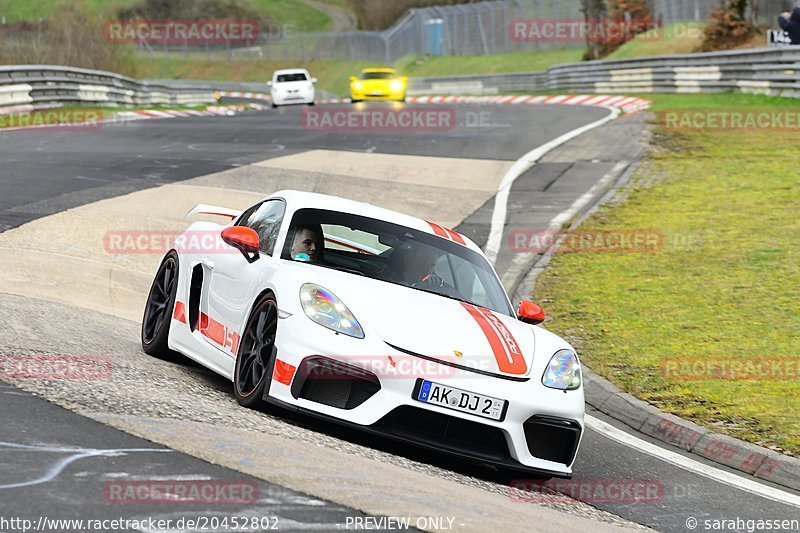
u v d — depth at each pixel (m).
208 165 65.25
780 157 70.88
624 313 39.06
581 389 21.41
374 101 140.50
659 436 27.59
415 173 67.06
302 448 17.97
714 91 118.31
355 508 14.55
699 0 169.25
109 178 56.91
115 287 34.50
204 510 13.49
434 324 20.62
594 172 69.06
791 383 30.73
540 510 18.30
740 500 22.48
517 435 19.84
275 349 20.11
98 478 14.35
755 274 43.75
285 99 145.12
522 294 42.25
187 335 25.06
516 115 108.44
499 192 62.38
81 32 142.75
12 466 14.47
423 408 19.27
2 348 21.95
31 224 41.88
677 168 69.00
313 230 23.42
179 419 18.31
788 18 108.69
